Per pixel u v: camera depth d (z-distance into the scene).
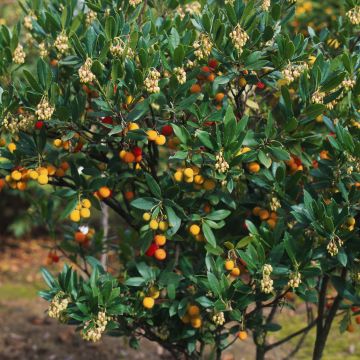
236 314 1.91
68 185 2.01
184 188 1.95
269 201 2.00
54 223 2.31
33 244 5.45
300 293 1.91
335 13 2.67
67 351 3.00
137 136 1.84
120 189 2.12
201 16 1.93
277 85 2.04
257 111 2.12
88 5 1.98
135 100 1.86
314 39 2.10
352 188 1.88
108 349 3.01
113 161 2.03
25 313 3.54
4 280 4.40
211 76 1.99
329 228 1.82
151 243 1.97
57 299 1.89
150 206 1.89
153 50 1.90
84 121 1.99
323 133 2.06
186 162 1.88
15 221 5.06
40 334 3.20
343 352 2.96
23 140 1.95
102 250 2.34
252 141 1.89
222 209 1.99
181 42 1.96
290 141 1.92
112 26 1.85
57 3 2.14
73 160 2.05
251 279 1.97
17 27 2.04
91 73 1.82
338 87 1.94
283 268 1.88
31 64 3.14
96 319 1.87
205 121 1.89
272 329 2.08
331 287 2.40
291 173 2.04
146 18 2.00
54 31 2.03
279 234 1.91
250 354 2.95
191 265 2.02
